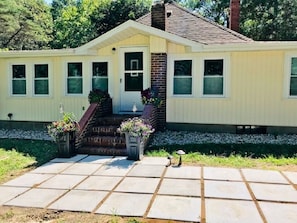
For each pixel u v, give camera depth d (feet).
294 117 30.83
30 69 37.70
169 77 33.30
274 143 28.40
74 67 36.45
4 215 13.99
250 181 18.54
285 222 12.91
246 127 32.71
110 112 34.55
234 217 13.43
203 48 30.63
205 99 32.60
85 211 14.28
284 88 30.76
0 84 39.22
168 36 30.86
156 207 14.61
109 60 34.88
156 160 23.68
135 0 92.02
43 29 117.19
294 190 16.93
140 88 34.19
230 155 24.81
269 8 82.33
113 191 16.90
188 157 24.29
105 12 94.17
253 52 31.04
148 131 24.17
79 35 105.50
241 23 87.25
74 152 25.81
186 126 33.53
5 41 103.19
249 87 31.50
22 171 21.30
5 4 94.43
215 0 101.30
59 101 37.04
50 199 15.81
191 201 15.34
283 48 29.27
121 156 25.20
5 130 38.55
